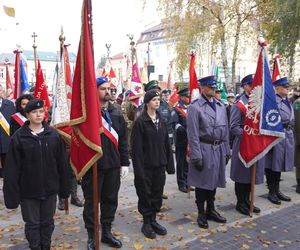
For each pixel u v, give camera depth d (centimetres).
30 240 365
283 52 1322
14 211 559
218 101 505
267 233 470
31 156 357
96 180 383
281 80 612
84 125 372
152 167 447
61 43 532
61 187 383
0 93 643
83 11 364
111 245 426
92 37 370
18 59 795
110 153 416
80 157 386
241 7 1709
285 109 603
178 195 644
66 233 466
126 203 595
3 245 432
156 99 445
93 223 412
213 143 481
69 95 534
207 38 1800
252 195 524
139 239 448
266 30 1582
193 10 1767
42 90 629
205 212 513
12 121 552
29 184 358
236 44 1780
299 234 468
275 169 581
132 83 840
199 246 429
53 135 375
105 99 415
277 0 1299
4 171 352
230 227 488
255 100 516
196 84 661
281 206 576
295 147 652
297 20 1268
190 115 477
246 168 533
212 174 477
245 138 521
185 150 659
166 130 468
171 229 481
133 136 443
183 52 1800
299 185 652
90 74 366
